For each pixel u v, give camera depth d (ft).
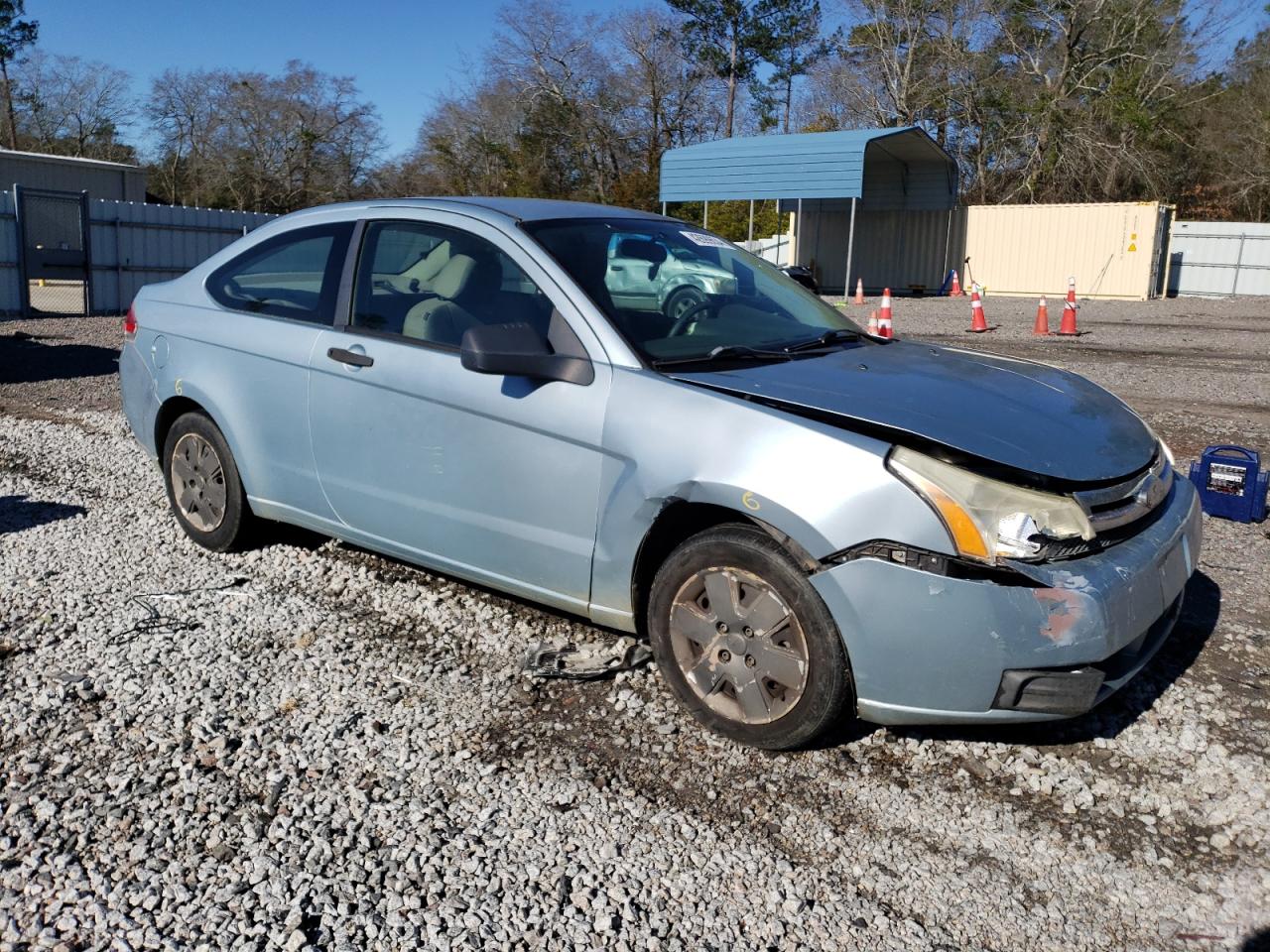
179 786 10.12
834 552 9.68
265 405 14.88
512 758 10.69
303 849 9.20
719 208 137.18
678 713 11.50
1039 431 10.52
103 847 9.22
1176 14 134.92
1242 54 140.97
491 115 168.66
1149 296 89.04
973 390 11.40
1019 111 141.18
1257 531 18.24
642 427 10.94
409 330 13.29
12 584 15.19
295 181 182.80
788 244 109.40
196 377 15.72
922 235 100.17
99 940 8.08
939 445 9.67
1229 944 8.16
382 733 11.15
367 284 14.01
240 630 13.67
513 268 12.56
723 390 10.82
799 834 9.50
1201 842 9.39
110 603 14.49
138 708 11.63
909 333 57.06
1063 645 9.40
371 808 9.82
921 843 9.39
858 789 10.17
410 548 13.58
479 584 13.78
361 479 13.79
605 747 10.89
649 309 12.21
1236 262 95.50
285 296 15.08
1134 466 10.81
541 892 8.68
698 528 11.33
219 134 180.04
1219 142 135.44
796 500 9.82
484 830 9.50
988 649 9.40
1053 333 56.54
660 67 161.27
